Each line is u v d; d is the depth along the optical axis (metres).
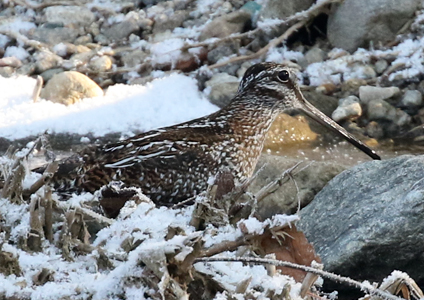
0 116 12.41
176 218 7.11
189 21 15.03
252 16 14.80
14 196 7.02
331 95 13.60
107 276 6.02
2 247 6.13
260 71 10.64
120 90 13.16
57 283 6.11
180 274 5.93
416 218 7.96
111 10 15.27
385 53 13.86
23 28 14.88
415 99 13.12
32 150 7.16
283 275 6.53
